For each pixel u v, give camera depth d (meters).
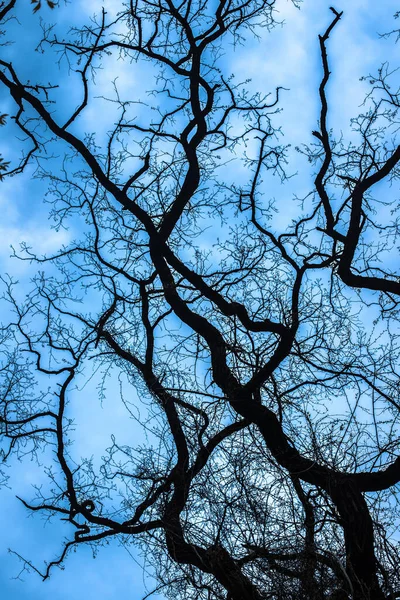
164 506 6.91
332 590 6.11
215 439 7.12
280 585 6.11
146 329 8.59
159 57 9.38
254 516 6.36
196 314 8.01
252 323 7.64
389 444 6.78
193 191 8.70
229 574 6.37
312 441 6.64
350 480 6.62
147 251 9.35
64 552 7.96
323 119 8.61
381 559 6.37
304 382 7.45
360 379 7.48
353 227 8.05
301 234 9.01
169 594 6.58
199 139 9.14
